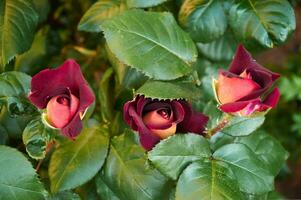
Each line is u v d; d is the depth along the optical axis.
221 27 1.12
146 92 0.96
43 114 0.93
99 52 1.23
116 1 1.12
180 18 1.12
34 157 0.97
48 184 1.03
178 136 0.97
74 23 1.32
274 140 1.09
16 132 1.03
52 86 0.92
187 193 0.96
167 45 1.02
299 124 1.62
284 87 1.55
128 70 1.07
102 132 1.04
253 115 0.94
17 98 1.01
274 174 1.08
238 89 0.92
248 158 1.00
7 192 0.96
